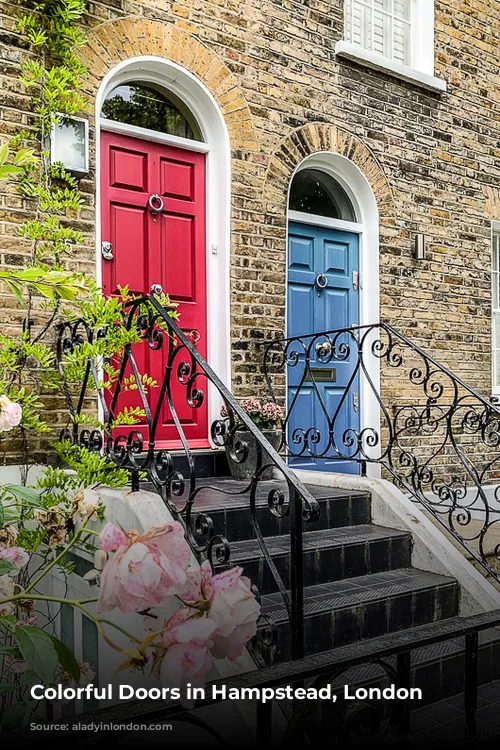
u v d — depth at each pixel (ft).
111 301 9.93
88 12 12.82
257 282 15.02
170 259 14.37
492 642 9.64
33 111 12.04
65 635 10.03
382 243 17.49
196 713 6.61
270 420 13.79
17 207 11.84
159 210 14.19
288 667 2.99
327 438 16.87
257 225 15.07
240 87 14.92
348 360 17.46
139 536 2.86
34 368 11.70
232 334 14.60
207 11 14.43
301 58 15.98
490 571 10.82
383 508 12.01
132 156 13.99
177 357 14.28
